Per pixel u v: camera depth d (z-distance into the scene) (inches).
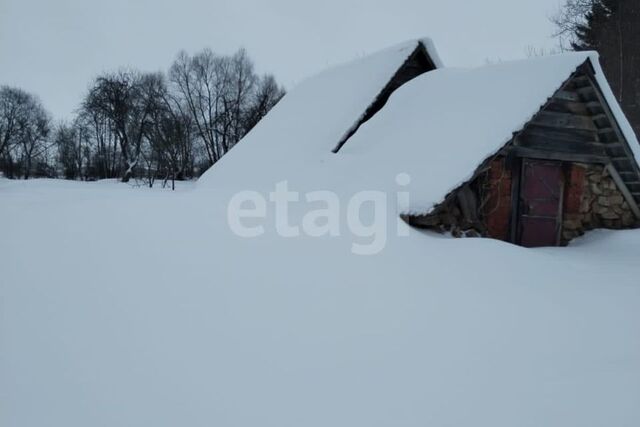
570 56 257.1
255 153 432.5
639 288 176.1
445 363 109.4
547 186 296.8
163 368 99.7
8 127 1766.7
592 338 128.1
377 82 390.9
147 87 1614.2
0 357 99.2
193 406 88.0
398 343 118.6
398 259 182.4
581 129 297.1
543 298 159.5
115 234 177.0
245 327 120.3
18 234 174.9
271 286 145.4
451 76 327.6
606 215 315.6
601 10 905.5
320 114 415.5
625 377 104.0
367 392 95.3
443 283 164.9
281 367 103.7
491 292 161.5
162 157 1131.3
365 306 139.6
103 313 120.6
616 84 802.8
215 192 279.7
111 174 1688.0
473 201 260.2
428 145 266.8
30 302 123.5
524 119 239.1
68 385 92.1
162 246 167.3
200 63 1717.5
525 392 97.0
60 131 1803.6
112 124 1653.5
